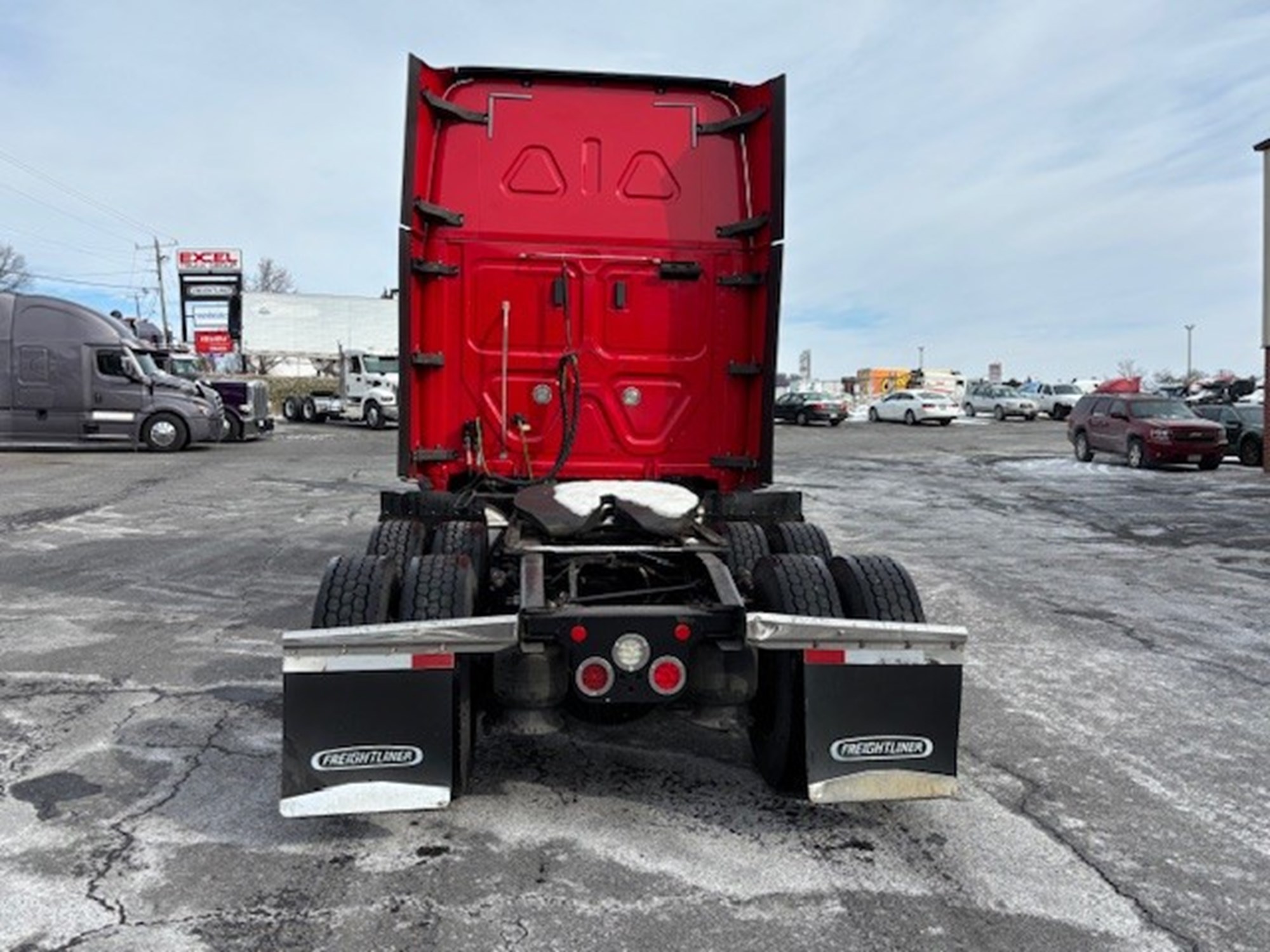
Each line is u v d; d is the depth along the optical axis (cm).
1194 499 1677
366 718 348
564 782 428
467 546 488
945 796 368
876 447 2945
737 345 592
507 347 581
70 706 520
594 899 328
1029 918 321
